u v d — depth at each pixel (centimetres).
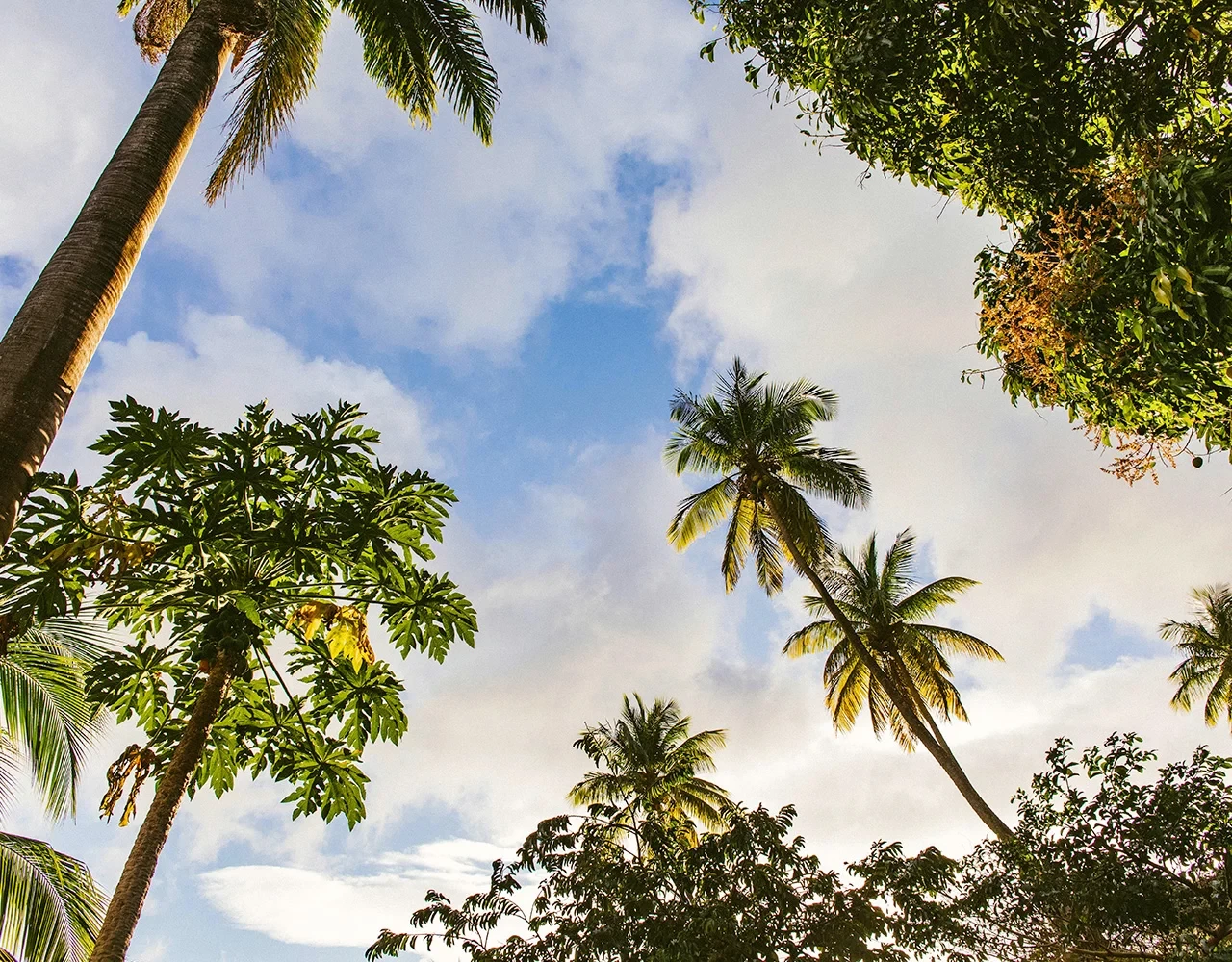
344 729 950
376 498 848
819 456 2358
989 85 498
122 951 640
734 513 2455
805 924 934
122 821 802
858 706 2456
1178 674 2992
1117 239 443
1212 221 379
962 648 2422
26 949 987
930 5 495
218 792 924
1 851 1004
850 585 2458
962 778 1833
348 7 1084
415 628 928
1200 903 767
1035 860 837
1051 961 830
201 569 820
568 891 1064
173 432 786
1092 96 478
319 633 957
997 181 535
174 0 1089
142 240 697
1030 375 539
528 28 1077
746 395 2430
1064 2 456
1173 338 425
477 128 1122
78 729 1073
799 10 557
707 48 619
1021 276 496
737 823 1023
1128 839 791
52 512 744
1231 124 412
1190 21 428
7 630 712
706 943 915
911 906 893
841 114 560
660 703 2855
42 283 632
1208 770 785
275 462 856
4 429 563
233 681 911
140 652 885
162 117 744
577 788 2683
